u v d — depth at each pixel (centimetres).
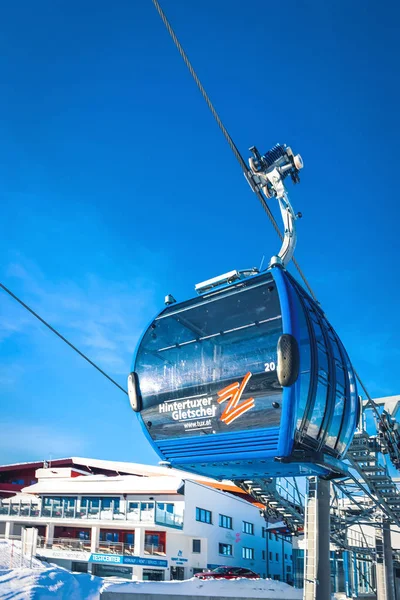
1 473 6988
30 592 1764
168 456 1111
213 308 1130
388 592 2712
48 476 5747
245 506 5822
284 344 973
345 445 1210
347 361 1261
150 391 1152
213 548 5050
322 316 1215
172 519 4697
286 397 963
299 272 1484
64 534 5081
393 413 2152
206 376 1082
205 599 2783
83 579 2312
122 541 4784
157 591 2531
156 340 1184
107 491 5009
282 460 976
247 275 1162
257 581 3228
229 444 1030
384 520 2670
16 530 5312
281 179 1337
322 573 1492
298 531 2630
